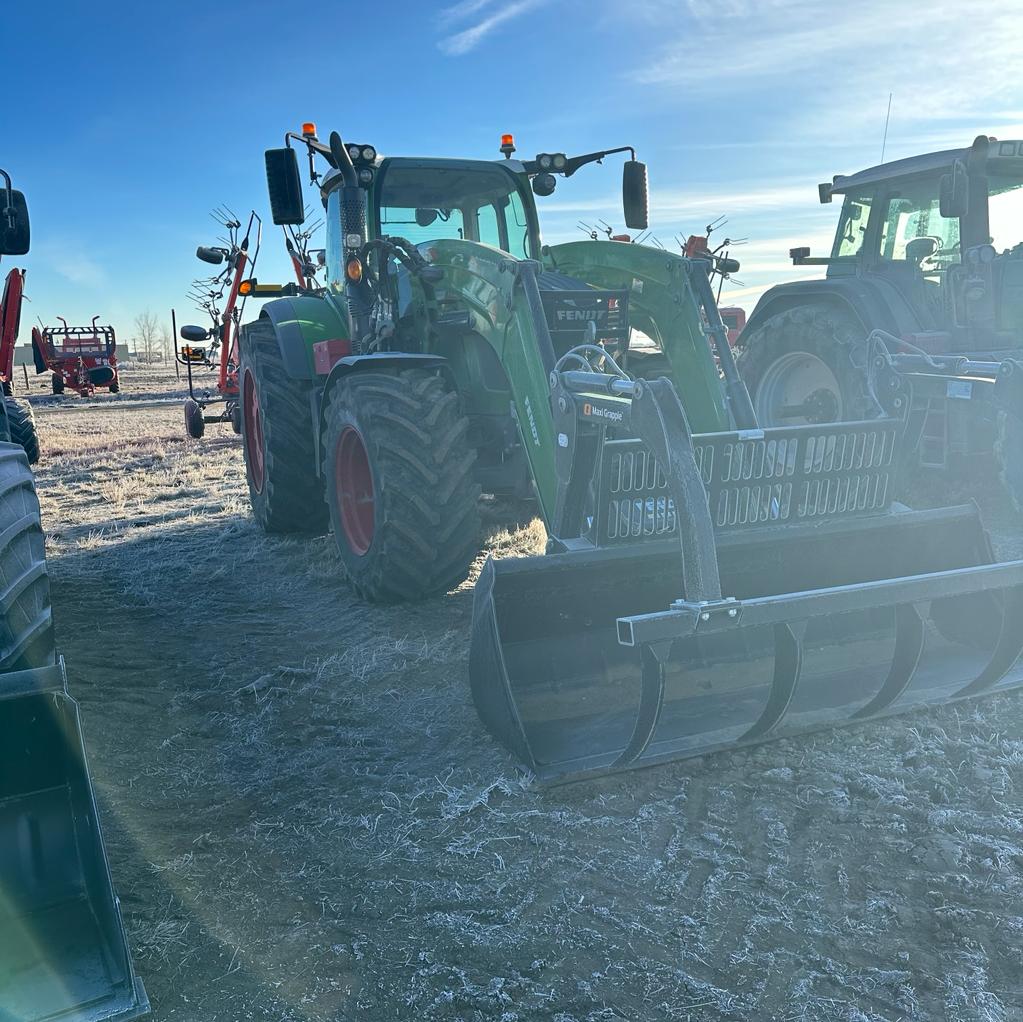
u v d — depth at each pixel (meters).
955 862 2.69
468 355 5.62
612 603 3.83
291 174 5.48
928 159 7.46
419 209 6.12
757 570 4.02
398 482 5.01
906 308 7.38
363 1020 2.19
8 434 3.82
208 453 13.65
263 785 3.37
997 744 3.40
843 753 3.39
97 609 5.69
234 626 5.27
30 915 2.11
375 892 2.69
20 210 4.34
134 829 3.08
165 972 2.37
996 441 5.94
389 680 4.33
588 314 4.89
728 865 2.73
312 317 6.61
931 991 2.20
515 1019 2.16
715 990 2.22
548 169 6.39
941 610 4.18
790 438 3.97
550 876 2.72
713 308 4.91
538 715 3.62
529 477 5.96
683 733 3.47
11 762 2.12
